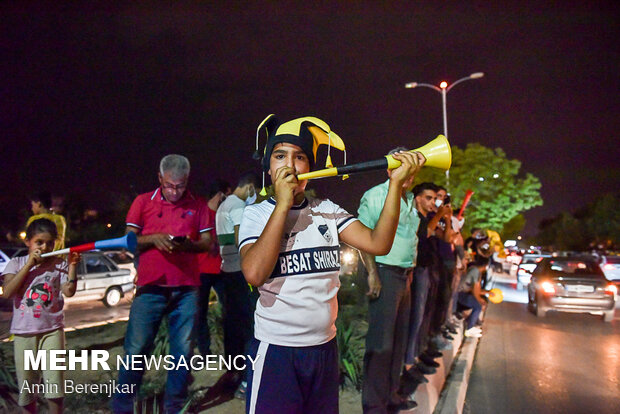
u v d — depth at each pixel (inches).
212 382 196.7
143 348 148.2
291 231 92.7
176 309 152.2
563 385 253.6
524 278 757.9
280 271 91.2
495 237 508.7
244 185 196.4
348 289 373.1
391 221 93.0
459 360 272.7
